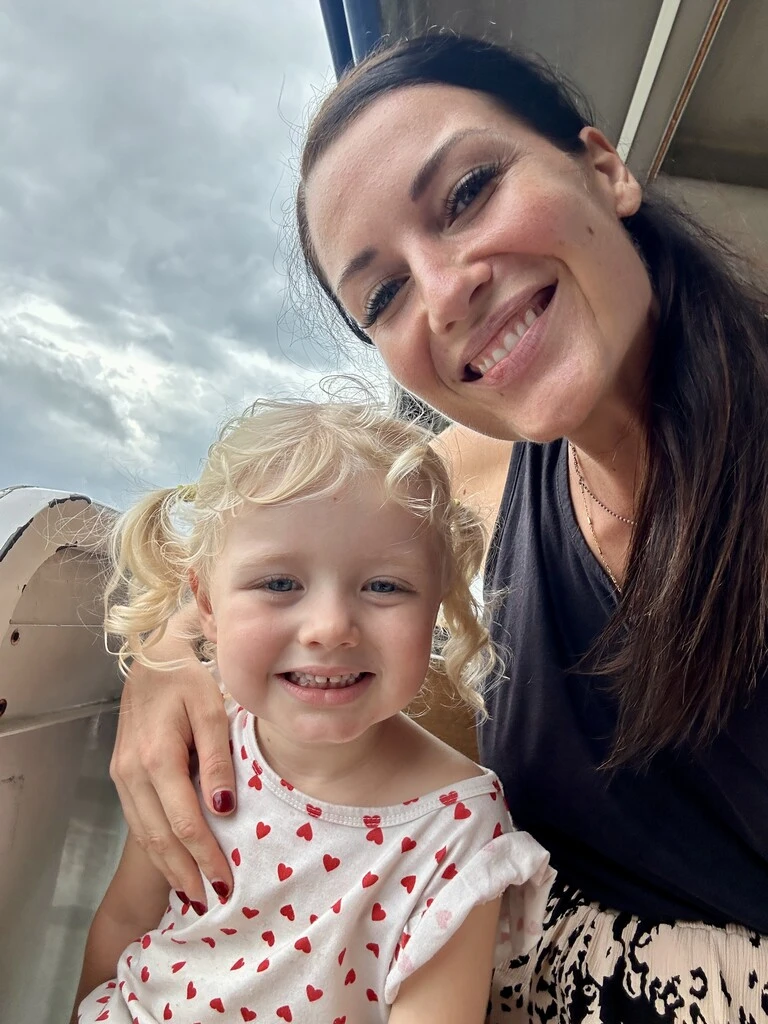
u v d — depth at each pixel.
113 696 0.50
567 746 0.43
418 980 0.35
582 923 0.42
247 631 0.36
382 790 0.39
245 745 0.42
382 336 0.41
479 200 0.37
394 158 0.37
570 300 0.37
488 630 0.47
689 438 0.38
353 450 0.38
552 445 0.49
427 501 0.39
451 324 0.37
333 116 0.39
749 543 0.36
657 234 0.42
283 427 0.40
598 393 0.37
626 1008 0.38
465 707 0.57
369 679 0.37
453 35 0.42
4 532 0.35
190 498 0.44
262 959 0.37
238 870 0.38
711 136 0.74
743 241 0.63
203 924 0.38
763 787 0.37
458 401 0.41
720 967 0.38
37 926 0.41
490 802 0.39
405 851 0.37
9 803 0.37
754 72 0.67
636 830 0.41
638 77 0.66
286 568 0.36
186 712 0.43
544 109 0.40
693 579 0.36
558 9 0.59
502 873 0.36
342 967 0.36
